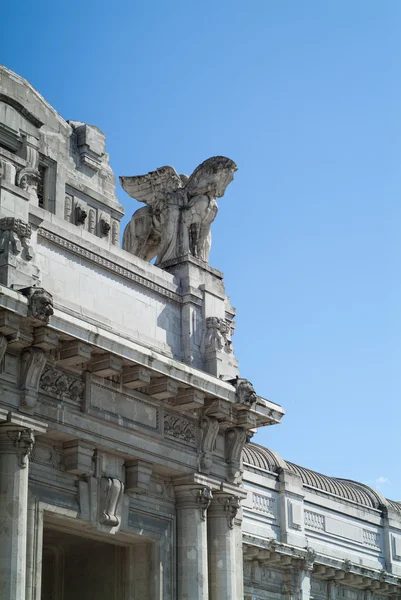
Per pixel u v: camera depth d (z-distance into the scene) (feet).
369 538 207.82
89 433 126.82
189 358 144.46
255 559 178.60
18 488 116.98
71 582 141.38
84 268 135.03
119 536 133.28
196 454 139.64
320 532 195.11
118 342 125.90
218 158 152.87
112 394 130.31
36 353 119.96
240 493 144.66
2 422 117.70
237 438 144.77
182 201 152.56
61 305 130.21
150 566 135.85
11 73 149.07
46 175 149.79
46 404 122.83
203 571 137.49
